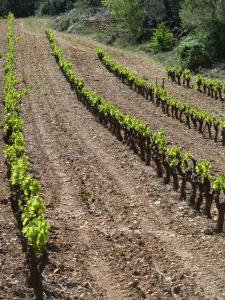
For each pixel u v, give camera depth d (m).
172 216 15.23
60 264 11.88
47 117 27.34
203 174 15.00
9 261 11.58
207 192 14.91
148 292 10.90
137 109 29.52
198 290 11.16
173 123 26.66
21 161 15.65
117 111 23.72
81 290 10.84
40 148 22.09
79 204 16.06
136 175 18.88
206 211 15.10
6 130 21.25
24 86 34.44
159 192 17.20
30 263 10.19
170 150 17.19
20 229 12.49
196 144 23.16
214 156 21.39
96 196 16.81
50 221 14.54
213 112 29.02
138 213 15.49
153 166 19.91
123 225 14.62
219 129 25.88
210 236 13.89
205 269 12.13
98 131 25.09
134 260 12.38
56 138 23.70
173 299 10.70
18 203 13.05
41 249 10.49
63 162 20.27
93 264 12.17
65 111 28.73
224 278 11.75
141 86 32.47
